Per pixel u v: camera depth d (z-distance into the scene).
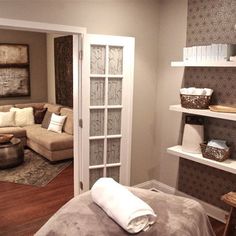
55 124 5.48
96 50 3.11
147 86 3.60
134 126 3.58
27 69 6.50
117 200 1.87
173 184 3.64
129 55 3.27
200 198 3.33
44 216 3.20
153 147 3.83
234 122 2.90
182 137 3.43
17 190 3.86
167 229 1.78
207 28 3.04
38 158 5.20
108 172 3.48
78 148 3.28
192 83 3.26
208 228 2.10
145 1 3.38
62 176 4.38
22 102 6.57
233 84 2.87
